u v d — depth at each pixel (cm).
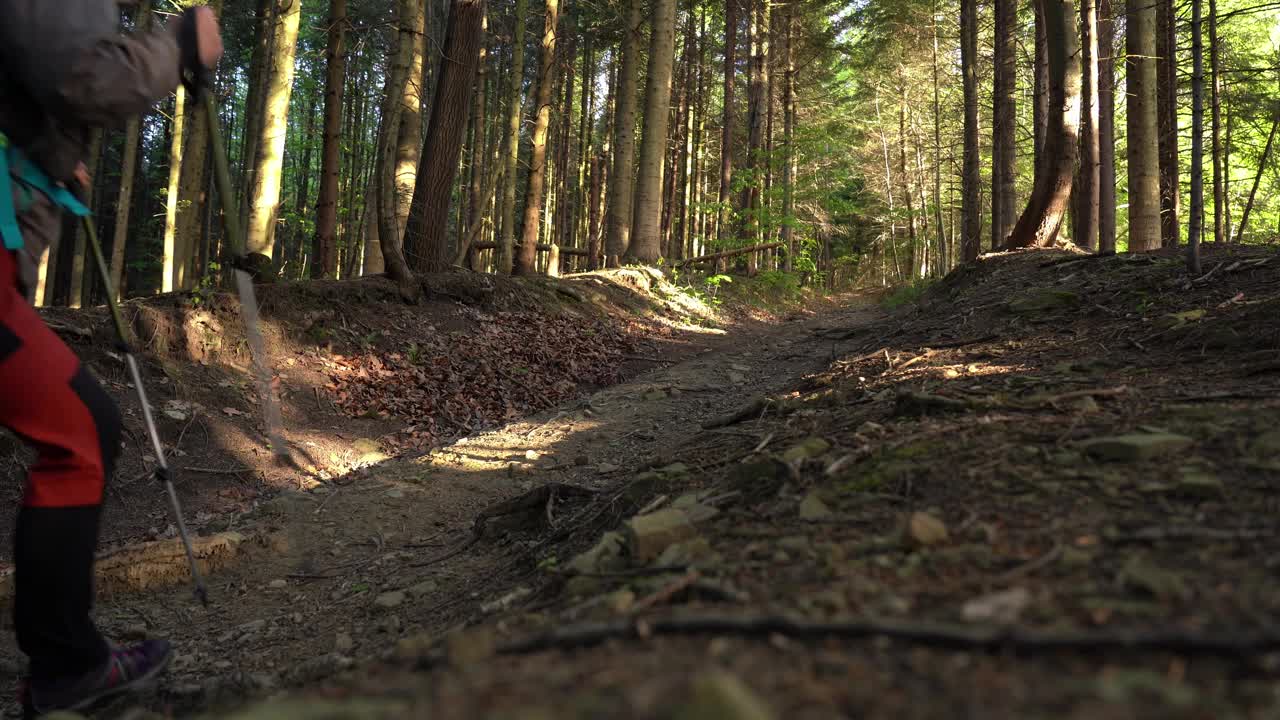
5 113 179
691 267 1783
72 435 186
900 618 126
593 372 884
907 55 2791
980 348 495
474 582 329
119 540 452
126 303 636
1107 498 184
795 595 150
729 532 221
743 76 2817
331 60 891
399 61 855
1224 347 359
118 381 581
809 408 434
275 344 688
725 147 2239
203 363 631
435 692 107
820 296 2334
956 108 2711
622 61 1695
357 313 784
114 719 238
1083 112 1080
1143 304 488
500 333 895
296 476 553
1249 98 1666
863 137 3466
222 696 249
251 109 1612
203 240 1880
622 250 1661
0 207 175
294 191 2533
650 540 223
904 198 3609
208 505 504
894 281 4103
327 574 390
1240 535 148
